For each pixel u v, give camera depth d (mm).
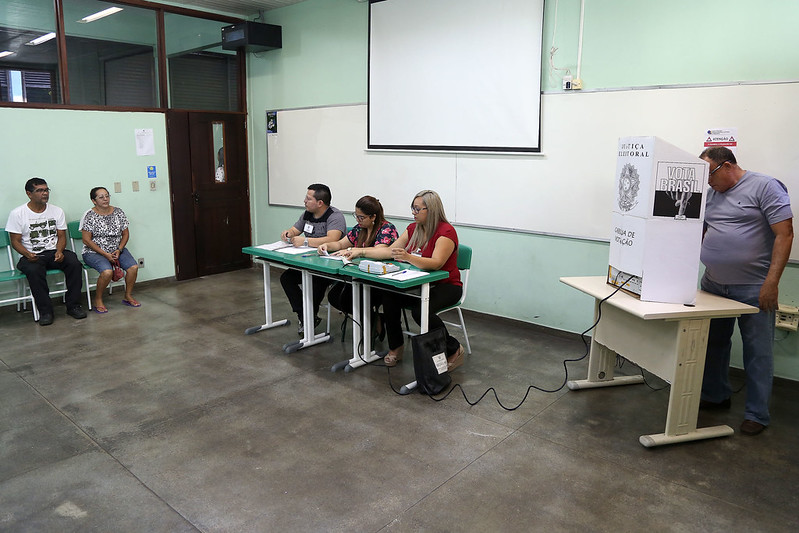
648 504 2275
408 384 3363
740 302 2773
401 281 3137
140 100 5555
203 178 6109
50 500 2287
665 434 2727
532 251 4375
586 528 2133
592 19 3834
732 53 3340
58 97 5023
